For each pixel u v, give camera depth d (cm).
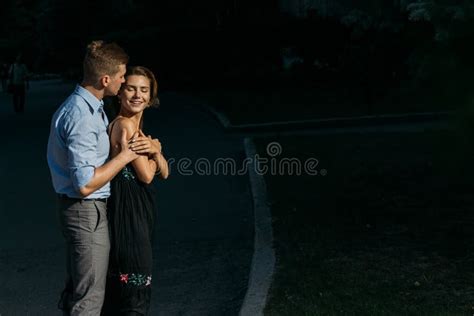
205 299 585
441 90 719
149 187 430
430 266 591
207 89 2872
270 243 685
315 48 2575
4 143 1658
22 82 2467
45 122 2103
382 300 519
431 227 705
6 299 614
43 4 5622
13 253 756
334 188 913
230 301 576
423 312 491
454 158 845
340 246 662
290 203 845
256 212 812
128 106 436
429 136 1298
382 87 1617
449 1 640
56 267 702
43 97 3369
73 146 401
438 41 678
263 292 552
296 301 527
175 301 584
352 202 831
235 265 671
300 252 650
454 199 809
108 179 405
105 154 416
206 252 719
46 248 771
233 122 1712
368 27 842
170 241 766
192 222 841
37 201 1011
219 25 2923
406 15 773
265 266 615
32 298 614
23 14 6216
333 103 1977
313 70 2616
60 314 575
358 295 532
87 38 4528
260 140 1368
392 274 577
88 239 412
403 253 630
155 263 692
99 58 407
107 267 423
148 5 3375
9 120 2222
